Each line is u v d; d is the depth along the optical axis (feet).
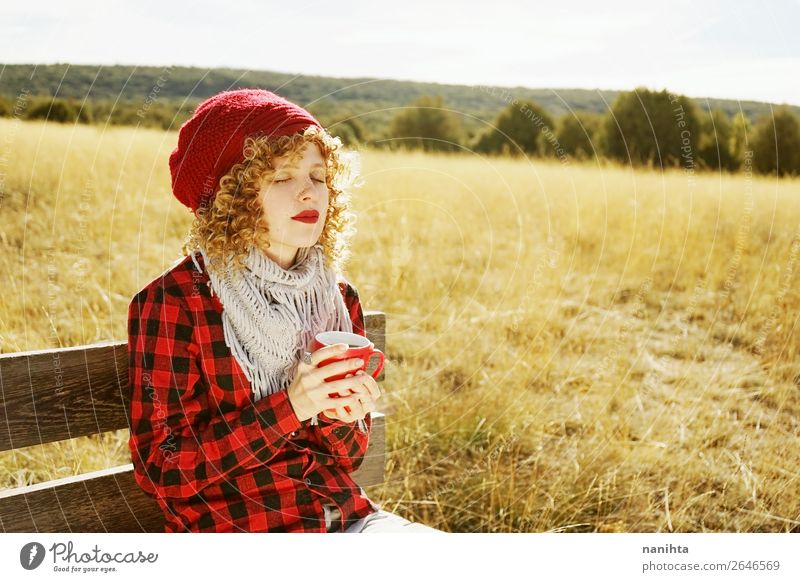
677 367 12.30
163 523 5.68
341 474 5.64
